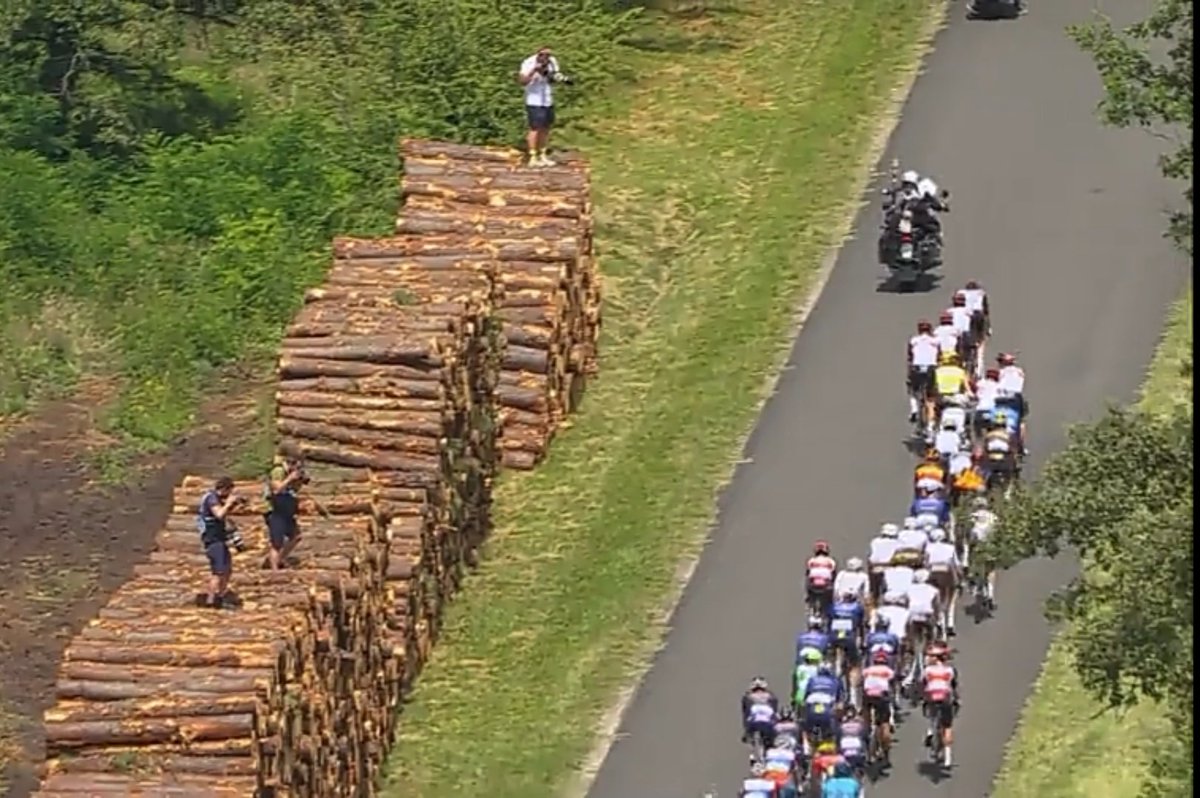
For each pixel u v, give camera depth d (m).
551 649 155.38
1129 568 113.94
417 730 150.12
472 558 164.50
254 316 189.38
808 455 171.88
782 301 190.75
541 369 174.38
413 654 153.50
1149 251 194.12
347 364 162.62
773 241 198.88
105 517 166.12
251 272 192.00
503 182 186.12
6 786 138.50
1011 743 143.25
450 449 162.38
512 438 173.88
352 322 166.00
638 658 153.62
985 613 153.25
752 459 172.00
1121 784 137.38
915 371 170.25
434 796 144.50
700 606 157.62
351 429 160.88
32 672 149.00
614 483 171.12
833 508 166.25
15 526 164.62
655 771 143.88
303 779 135.12
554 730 148.00
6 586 157.75
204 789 126.38
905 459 170.62
